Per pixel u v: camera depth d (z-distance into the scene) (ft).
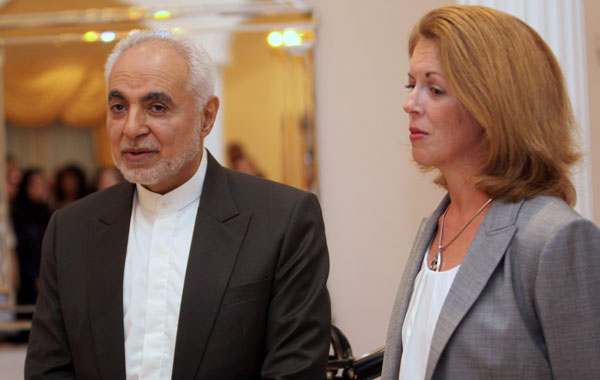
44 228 14.26
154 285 7.05
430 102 5.18
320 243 7.29
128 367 6.89
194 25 14.24
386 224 14.35
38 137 14.34
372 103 14.39
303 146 14.16
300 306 6.90
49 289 7.47
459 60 4.93
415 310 5.43
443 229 5.65
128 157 6.84
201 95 7.12
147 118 6.81
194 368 6.68
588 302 4.49
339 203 14.43
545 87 4.91
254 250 7.02
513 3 11.31
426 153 5.23
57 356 7.25
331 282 14.40
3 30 14.35
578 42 11.51
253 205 7.30
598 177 14.71
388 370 5.55
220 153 14.21
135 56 6.91
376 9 14.40
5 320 14.11
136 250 7.27
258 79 14.21
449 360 4.87
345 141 14.44
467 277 4.93
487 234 4.96
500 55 4.87
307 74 14.17
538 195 4.91
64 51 14.35
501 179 4.96
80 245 7.45
